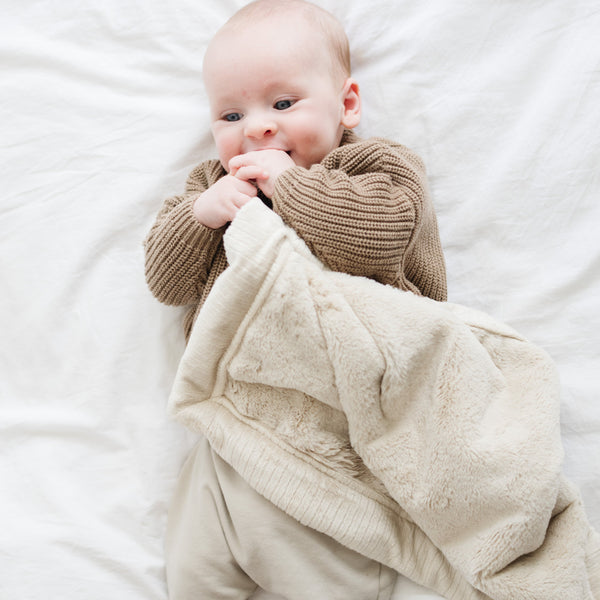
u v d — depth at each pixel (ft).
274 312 2.42
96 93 3.29
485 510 2.41
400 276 2.80
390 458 2.53
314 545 2.64
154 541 3.05
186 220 2.78
